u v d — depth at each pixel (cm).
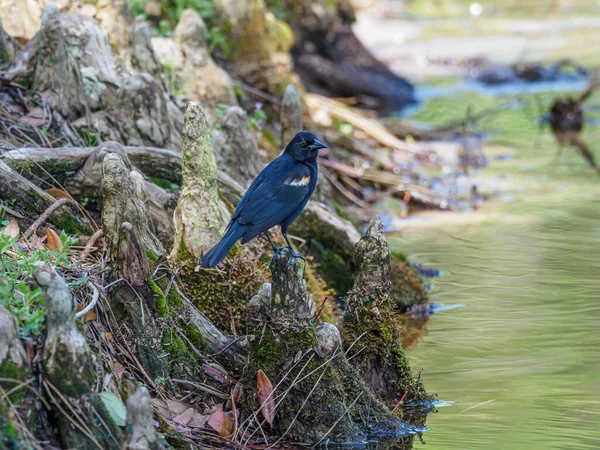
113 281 922
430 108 2814
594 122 2698
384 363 1013
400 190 1919
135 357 902
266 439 895
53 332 762
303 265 977
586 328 1247
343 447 903
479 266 1527
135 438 727
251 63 1947
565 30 4025
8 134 1191
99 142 1265
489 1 4734
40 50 1259
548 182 2077
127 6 1565
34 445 730
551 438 925
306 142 1034
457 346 1200
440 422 970
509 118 2728
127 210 941
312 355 914
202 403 920
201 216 1049
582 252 1584
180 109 1495
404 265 1422
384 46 3769
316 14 2723
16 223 1009
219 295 1039
